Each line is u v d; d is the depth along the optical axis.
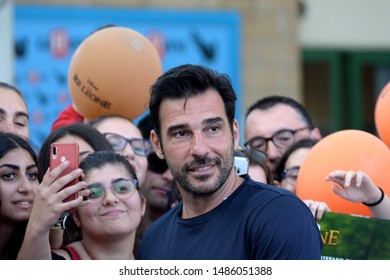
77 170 4.85
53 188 4.79
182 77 4.69
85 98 6.91
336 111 13.79
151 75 6.90
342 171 5.38
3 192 5.36
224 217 4.72
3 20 8.98
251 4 12.49
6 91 6.61
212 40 12.03
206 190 4.65
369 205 5.42
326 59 13.66
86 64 6.84
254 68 12.52
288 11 12.71
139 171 6.64
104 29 7.06
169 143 4.71
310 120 7.50
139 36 7.02
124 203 5.40
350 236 5.27
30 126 11.34
